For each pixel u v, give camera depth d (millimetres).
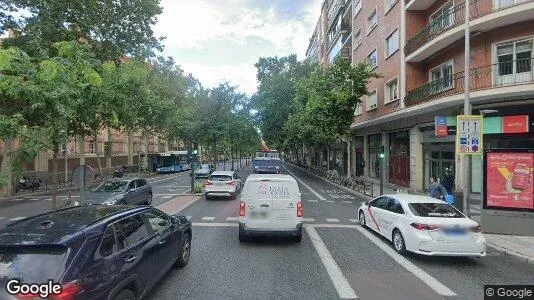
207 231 11570
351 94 28234
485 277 7418
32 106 8648
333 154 50281
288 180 10000
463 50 19031
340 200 20375
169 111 38031
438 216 8734
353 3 38094
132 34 20297
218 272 7445
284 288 6594
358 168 38750
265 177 10117
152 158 53688
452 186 18344
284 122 46812
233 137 37562
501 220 11211
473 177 19156
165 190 26391
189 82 41438
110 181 16438
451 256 8773
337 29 46312
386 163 29312
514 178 11180
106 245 4746
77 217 5172
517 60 16406
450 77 19594
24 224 4895
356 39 37562
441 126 17094
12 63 8695
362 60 34531
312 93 29406
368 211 11727
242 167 65500
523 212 11047
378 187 26578
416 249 8383
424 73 23641
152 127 46500
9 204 20750
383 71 28328
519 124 16344
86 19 18344
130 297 5016
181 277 7113
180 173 51594
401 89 24141
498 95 16062
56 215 5348
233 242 10109
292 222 9781
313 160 58219
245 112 35188
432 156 22406
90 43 18688
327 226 12570
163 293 6285
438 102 18750
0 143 29125
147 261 5609
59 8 17578
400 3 24500
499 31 17203
